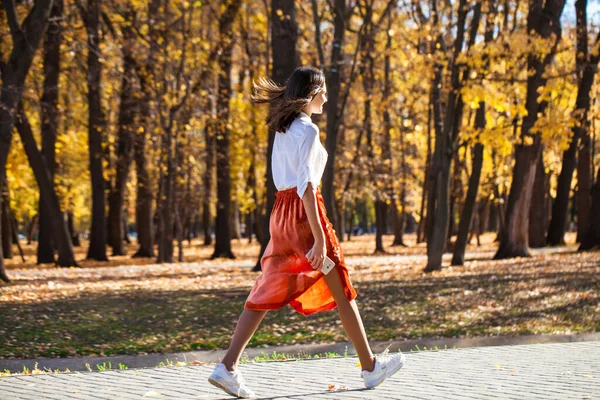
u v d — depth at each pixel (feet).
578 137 86.12
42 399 14.08
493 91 56.85
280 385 15.70
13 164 89.81
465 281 51.90
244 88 101.35
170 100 87.61
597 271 55.52
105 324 34.68
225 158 102.42
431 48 66.90
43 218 89.97
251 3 92.99
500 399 13.42
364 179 117.08
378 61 106.01
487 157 89.15
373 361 14.71
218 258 103.09
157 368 18.79
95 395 14.51
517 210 79.51
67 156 110.11
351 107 114.42
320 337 31.50
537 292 44.34
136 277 65.41
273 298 13.73
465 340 30.40
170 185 89.66
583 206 97.14
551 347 23.39
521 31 58.29
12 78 52.42
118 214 111.75
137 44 84.48
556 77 58.49
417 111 108.47
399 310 38.70
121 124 100.83
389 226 243.40
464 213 72.38
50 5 53.36
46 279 60.70
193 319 36.42
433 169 95.91
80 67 83.41
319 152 13.87
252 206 132.77
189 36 88.43
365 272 66.74
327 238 13.93
